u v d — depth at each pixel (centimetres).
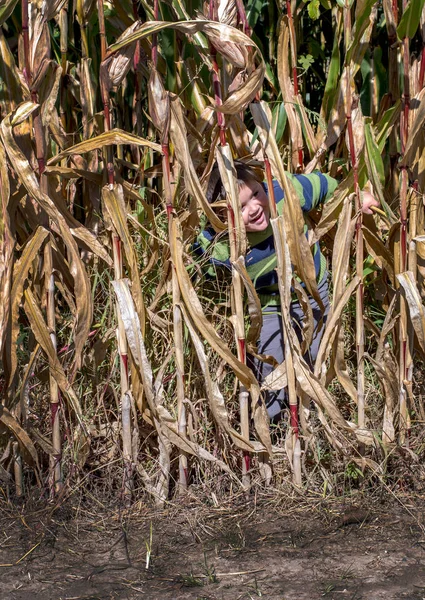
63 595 187
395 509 231
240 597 184
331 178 257
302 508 230
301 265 229
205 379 226
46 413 256
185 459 235
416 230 239
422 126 231
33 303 223
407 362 242
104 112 219
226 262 248
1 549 212
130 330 222
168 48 253
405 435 244
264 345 267
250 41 198
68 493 233
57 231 225
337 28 261
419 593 183
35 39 208
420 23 232
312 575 194
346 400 272
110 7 259
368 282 266
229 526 223
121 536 219
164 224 261
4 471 237
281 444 255
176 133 213
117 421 249
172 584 192
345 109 235
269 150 221
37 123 214
